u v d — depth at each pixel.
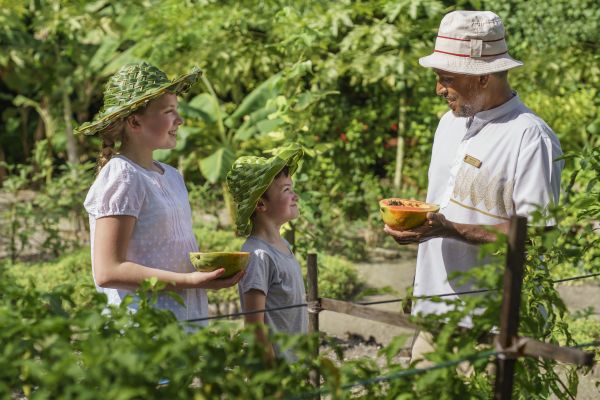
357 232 10.40
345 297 7.71
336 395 2.04
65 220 11.65
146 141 3.21
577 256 3.30
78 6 11.10
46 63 12.82
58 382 1.92
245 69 9.77
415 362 2.30
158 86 3.18
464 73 3.30
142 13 10.40
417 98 10.15
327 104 9.98
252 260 3.35
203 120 10.34
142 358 1.95
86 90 13.46
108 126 3.20
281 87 7.04
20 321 2.12
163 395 1.96
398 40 9.08
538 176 3.21
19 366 2.07
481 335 2.38
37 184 14.29
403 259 9.45
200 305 3.23
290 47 8.02
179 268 3.19
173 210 3.18
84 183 10.09
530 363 2.68
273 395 2.09
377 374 2.29
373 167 11.32
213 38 9.70
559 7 9.85
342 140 10.02
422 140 10.05
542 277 3.03
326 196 9.89
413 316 2.43
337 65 8.73
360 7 8.84
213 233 8.98
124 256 3.04
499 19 3.35
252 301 3.31
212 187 11.88
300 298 3.50
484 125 3.37
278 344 3.31
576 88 9.98
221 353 2.07
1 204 12.47
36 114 15.55
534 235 3.08
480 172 3.34
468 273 2.33
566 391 2.96
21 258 9.74
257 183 3.39
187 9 9.60
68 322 2.10
